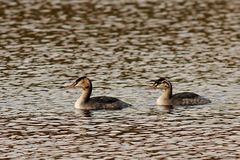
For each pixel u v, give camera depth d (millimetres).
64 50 49125
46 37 52688
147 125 34031
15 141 31922
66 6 62906
